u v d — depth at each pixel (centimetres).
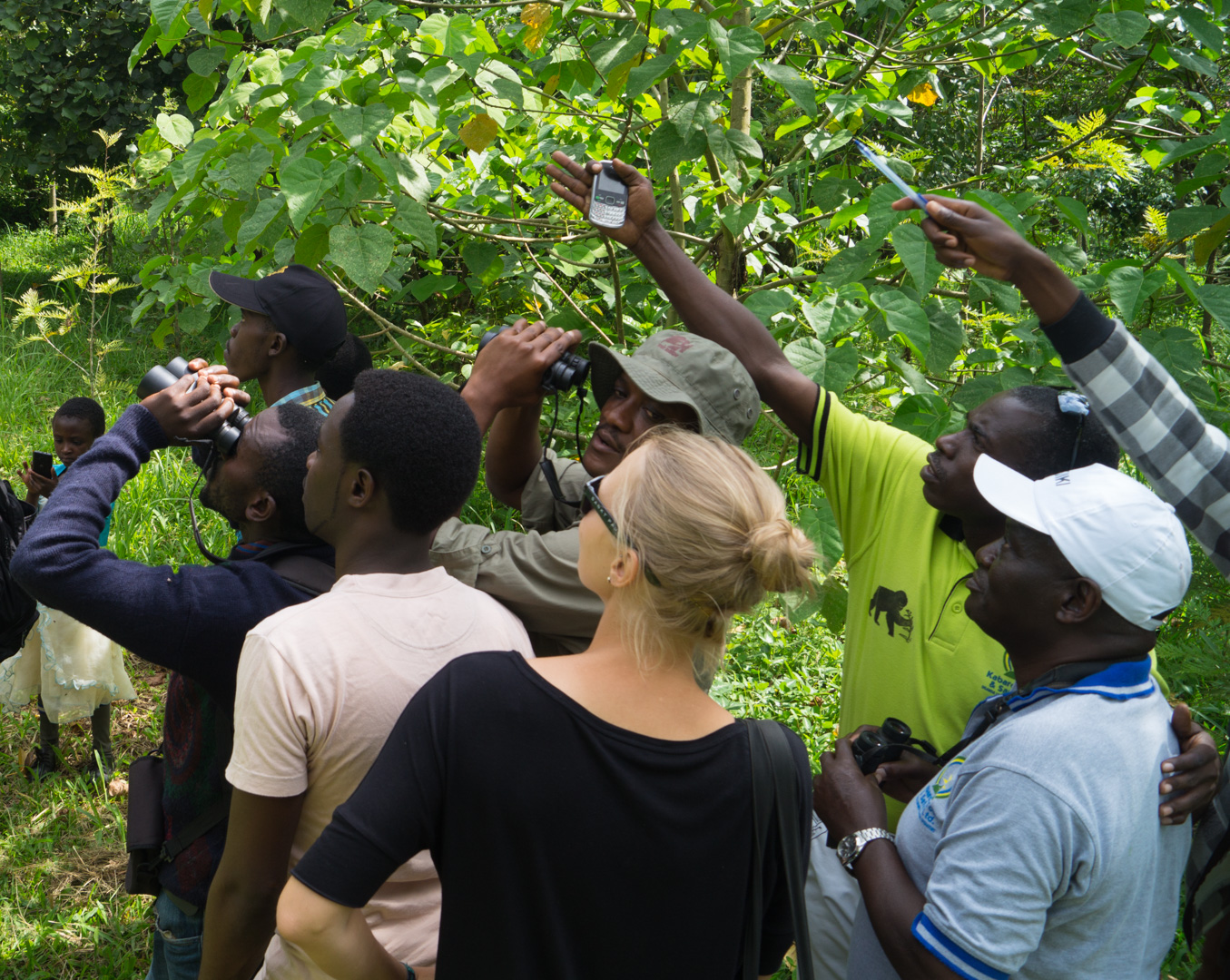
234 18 310
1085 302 168
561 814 117
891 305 248
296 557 189
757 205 300
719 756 124
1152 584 141
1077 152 360
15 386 705
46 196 1221
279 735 144
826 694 424
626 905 119
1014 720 145
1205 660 330
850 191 309
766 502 126
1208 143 261
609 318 402
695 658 131
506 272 380
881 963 164
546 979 120
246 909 149
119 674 389
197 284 335
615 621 128
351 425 160
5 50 977
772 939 136
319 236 272
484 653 125
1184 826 150
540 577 193
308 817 152
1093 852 135
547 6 298
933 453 187
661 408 192
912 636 189
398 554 164
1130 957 144
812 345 237
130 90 966
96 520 179
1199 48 360
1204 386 240
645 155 378
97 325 833
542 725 119
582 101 367
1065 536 143
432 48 290
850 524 208
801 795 131
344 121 256
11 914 318
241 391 200
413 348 465
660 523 122
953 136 700
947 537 193
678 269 218
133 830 192
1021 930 134
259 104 318
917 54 356
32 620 360
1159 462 168
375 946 127
